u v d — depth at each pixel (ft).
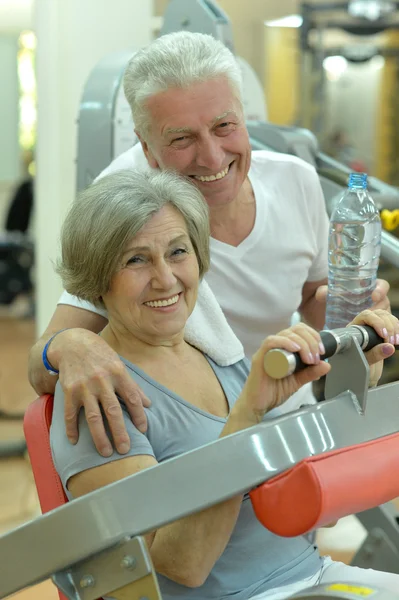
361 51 24.34
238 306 7.23
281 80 25.49
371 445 4.61
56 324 6.38
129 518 4.31
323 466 4.29
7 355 23.71
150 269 5.35
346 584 4.88
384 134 27.86
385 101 27.58
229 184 6.49
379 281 7.27
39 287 12.92
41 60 12.30
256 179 7.27
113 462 4.95
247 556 5.43
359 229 7.21
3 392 19.51
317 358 4.58
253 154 7.41
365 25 23.16
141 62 6.22
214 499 4.33
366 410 4.83
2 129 33.99
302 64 24.02
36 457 5.43
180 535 4.78
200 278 5.85
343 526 11.80
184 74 6.03
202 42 6.17
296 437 4.50
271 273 7.25
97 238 5.27
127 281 5.33
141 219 5.24
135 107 6.32
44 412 5.49
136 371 5.59
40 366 5.75
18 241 28.78
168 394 5.56
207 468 4.35
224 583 5.32
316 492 4.19
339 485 4.28
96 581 4.48
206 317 6.14
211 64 6.07
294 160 7.41
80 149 9.31
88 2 12.28
